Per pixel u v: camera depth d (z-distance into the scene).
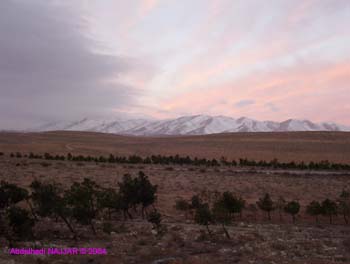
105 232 21.91
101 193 28.31
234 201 29.41
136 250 17.05
